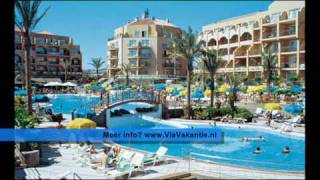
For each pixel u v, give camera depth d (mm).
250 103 39938
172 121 29188
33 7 25391
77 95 52781
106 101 30344
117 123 28234
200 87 54750
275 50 63031
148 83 73750
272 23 63469
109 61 91250
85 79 82250
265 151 18875
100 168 12891
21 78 48719
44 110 29812
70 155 15281
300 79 54062
